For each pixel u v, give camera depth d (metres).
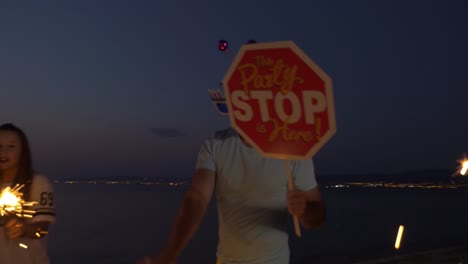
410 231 49.84
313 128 1.86
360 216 79.00
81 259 38.16
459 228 52.69
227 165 2.47
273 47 1.89
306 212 2.46
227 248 2.51
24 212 3.30
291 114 1.89
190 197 2.40
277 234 2.46
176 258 2.24
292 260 28.27
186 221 2.30
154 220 76.81
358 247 37.66
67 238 51.59
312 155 1.87
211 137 2.56
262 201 2.45
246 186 2.45
